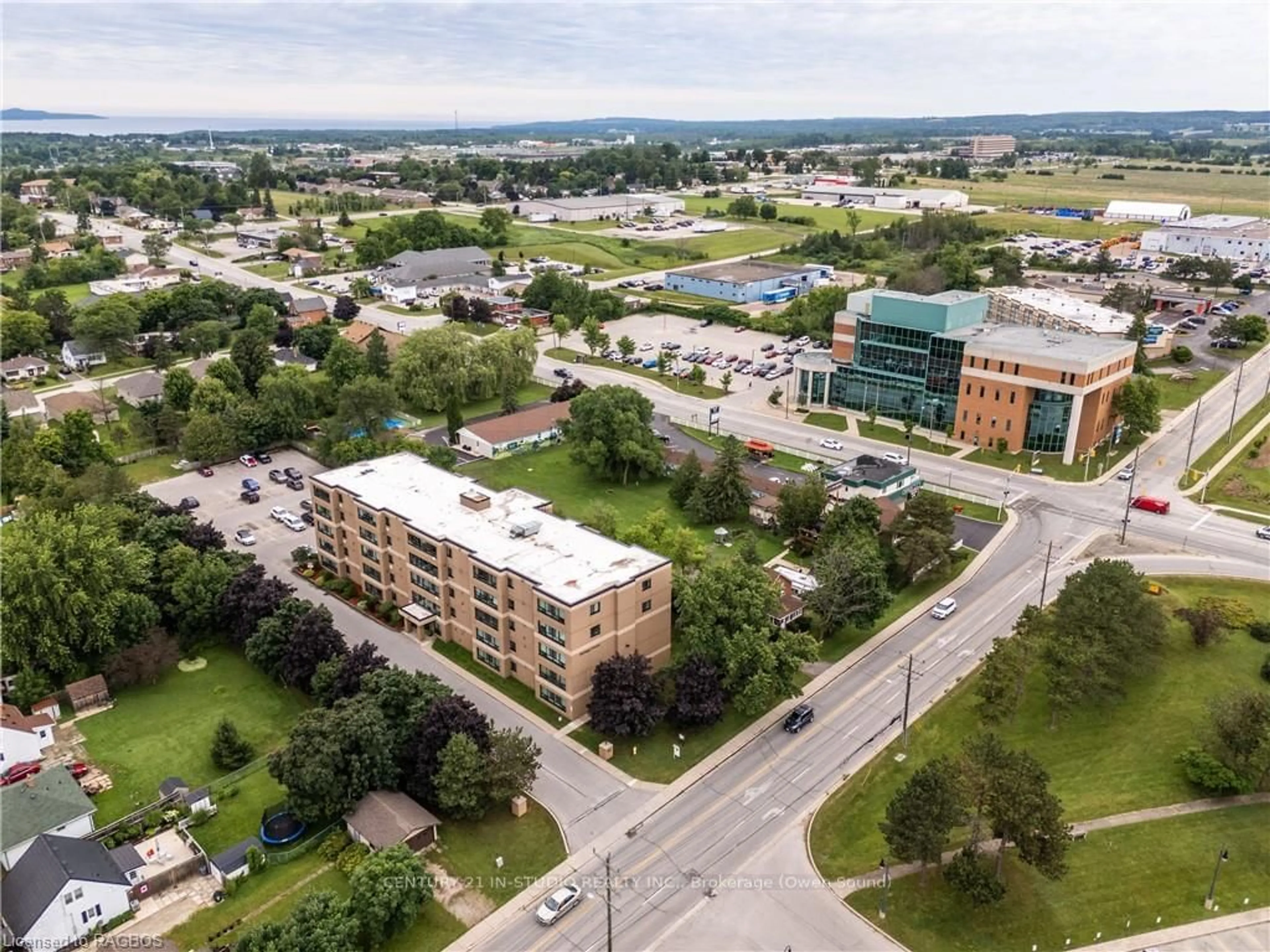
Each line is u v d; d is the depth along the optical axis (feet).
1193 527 418.92
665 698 293.84
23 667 301.02
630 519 431.84
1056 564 386.93
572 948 211.41
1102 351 497.05
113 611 317.42
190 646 337.93
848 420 569.23
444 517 344.69
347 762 246.06
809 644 293.02
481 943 212.64
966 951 209.67
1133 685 303.89
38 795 244.22
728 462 426.51
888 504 413.80
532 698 306.14
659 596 308.40
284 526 434.71
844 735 285.64
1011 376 500.74
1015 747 277.23
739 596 295.28
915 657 325.42
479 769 245.45
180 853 240.94
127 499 391.86
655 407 594.24
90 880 213.66
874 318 561.43
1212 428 540.93
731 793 261.65
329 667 291.79
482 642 322.55
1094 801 254.88
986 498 451.53
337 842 240.94
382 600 365.61
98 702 306.96
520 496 364.99
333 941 195.83
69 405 571.28
